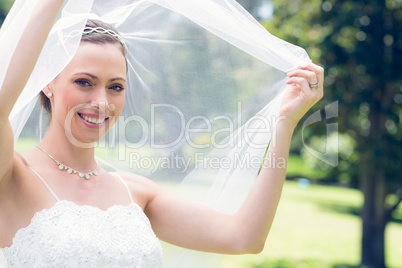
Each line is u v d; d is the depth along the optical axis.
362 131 10.38
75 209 2.87
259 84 3.62
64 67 2.75
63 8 2.92
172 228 3.30
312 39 10.01
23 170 2.84
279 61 3.30
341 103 9.84
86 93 2.88
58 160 3.02
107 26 3.02
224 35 3.29
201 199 3.62
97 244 2.79
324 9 9.79
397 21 9.75
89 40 2.90
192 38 3.59
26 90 2.79
